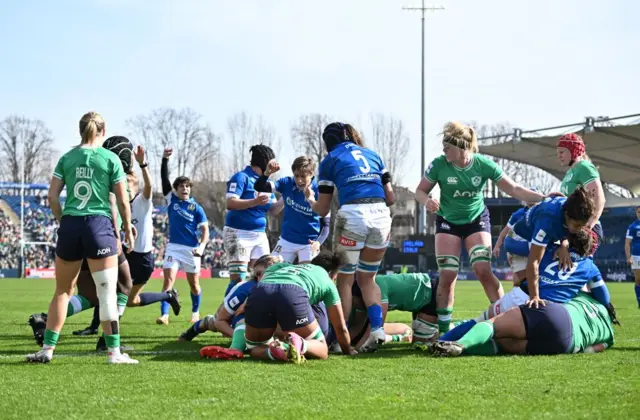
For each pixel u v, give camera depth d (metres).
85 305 8.60
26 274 51.97
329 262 8.01
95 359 7.19
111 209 7.01
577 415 4.60
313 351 7.05
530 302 7.42
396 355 7.56
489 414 4.65
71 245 6.80
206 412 4.72
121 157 9.22
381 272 49.78
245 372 6.26
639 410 4.73
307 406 4.90
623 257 53.81
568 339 7.40
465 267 50.88
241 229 11.58
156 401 5.05
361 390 5.44
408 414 4.66
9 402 5.01
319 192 8.48
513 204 51.78
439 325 8.75
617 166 47.81
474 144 8.77
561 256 7.62
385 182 8.58
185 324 12.70
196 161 70.00
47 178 83.25
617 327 11.50
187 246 13.10
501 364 6.69
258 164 11.30
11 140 80.44
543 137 43.62
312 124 63.56
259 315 7.12
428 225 60.91
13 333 10.38
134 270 9.92
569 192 8.77
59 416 4.61
